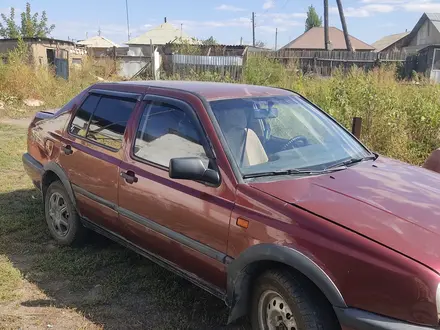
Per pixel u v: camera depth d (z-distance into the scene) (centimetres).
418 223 262
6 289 396
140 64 3047
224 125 340
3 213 570
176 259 351
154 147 370
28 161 533
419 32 5234
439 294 226
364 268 243
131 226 385
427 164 466
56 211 491
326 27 3219
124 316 363
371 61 2684
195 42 2794
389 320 236
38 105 1582
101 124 430
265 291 289
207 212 315
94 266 439
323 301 265
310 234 263
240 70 1959
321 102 1032
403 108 912
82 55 2825
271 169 326
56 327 346
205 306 376
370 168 354
